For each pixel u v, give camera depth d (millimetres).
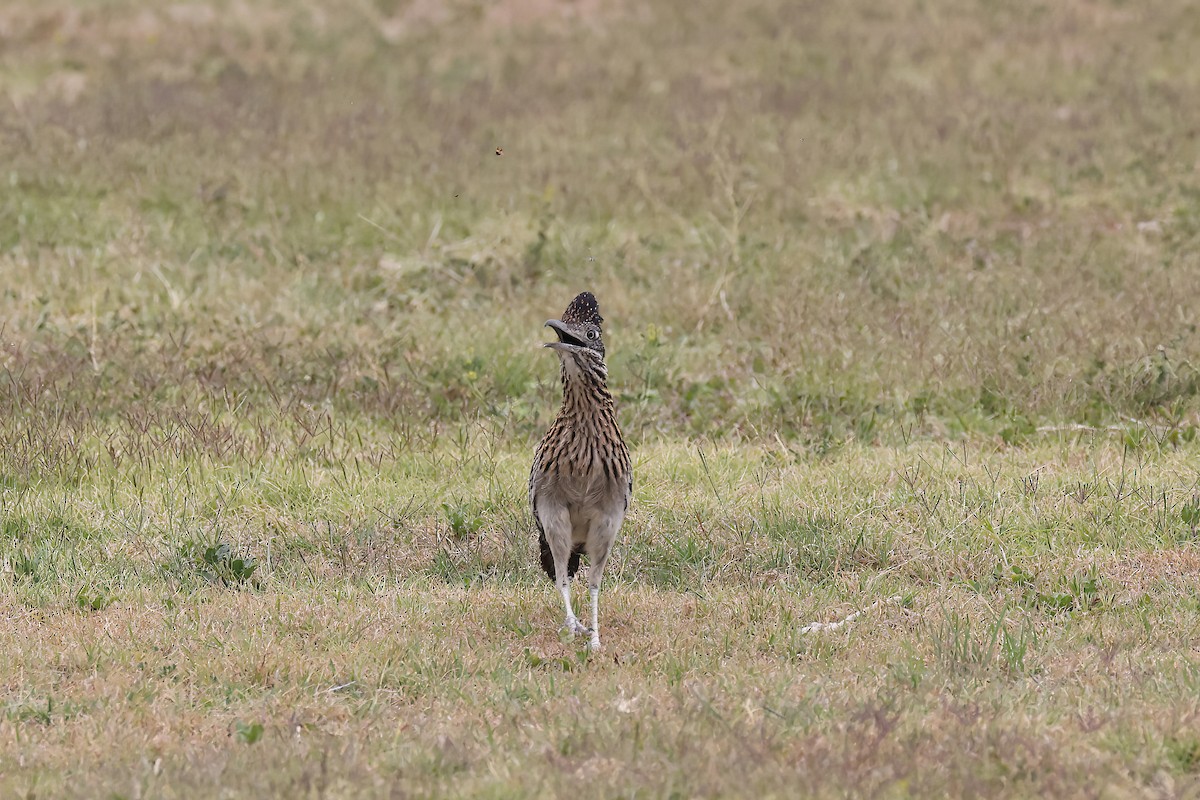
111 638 20109
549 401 32500
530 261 42375
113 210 45906
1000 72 60844
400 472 28094
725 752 15500
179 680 18781
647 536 25031
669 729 16219
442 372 33688
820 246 43688
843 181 49062
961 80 59844
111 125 52438
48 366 33219
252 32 67750
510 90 59500
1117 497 25906
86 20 68750
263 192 47000
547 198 46969
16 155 48875
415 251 43594
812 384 32844
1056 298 38031
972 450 29688
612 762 15375
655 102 57500
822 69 61719
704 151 50531
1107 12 69375
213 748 16094
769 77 60562
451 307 39156
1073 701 17359
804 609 21656
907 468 27969
